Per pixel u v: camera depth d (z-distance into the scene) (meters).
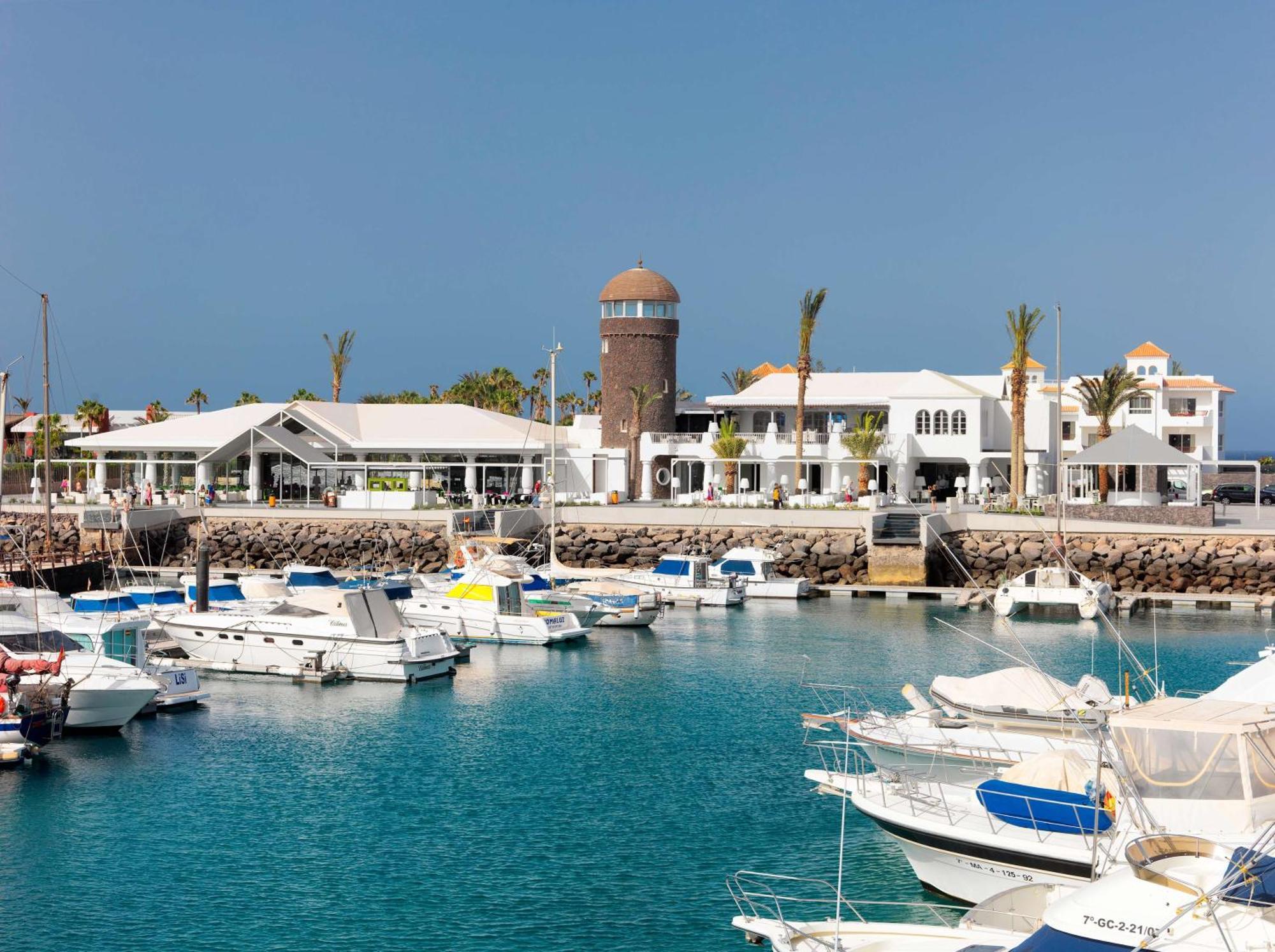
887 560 70.25
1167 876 15.41
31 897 24.16
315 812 29.31
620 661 48.62
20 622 38.09
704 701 41.19
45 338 66.88
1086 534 70.62
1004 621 31.91
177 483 89.19
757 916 22.23
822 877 25.06
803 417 89.56
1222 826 19.34
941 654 50.00
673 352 99.25
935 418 88.06
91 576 65.56
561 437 100.19
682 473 94.12
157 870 25.59
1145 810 19.48
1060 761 22.44
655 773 32.56
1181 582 68.06
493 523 75.62
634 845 27.11
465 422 93.06
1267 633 55.38
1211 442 113.69
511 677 45.34
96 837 27.52
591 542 75.69
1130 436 78.50
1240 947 14.43
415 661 44.12
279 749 34.97
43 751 34.50
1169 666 46.53
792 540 72.75
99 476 89.81
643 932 22.66
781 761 33.84
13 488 97.81
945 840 22.03
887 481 88.25
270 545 76.44
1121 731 20.30
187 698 40.19
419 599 54.38
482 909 23.69
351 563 75.75
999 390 97.56
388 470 88.88
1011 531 72.50
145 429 91.25
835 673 45.78
